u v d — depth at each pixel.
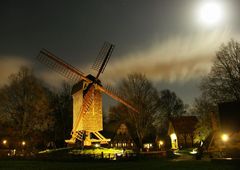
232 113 41.78
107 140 44.34
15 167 29.34
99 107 44.62
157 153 41.34
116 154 37.38
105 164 32.09
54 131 67.25
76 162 36.12
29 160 40.22
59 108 69.12
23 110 53.72
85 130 42.62
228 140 38.47
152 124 60.94
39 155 41.50
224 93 48.53
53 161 38.09
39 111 54.78
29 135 55.47
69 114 69.62
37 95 54.66
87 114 43.16
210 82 49.78
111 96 47.59
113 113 65.50
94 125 43.31
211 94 49.97
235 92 47.53
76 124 44.91
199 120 60.75
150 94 58.69
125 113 61.16
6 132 54.69
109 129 75.81
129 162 35.34
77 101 45.56
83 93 43.81
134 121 60.03
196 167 24.84
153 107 59.00
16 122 54.22
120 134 72.12
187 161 33.47
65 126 68.75
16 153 47.91
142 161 37.09
